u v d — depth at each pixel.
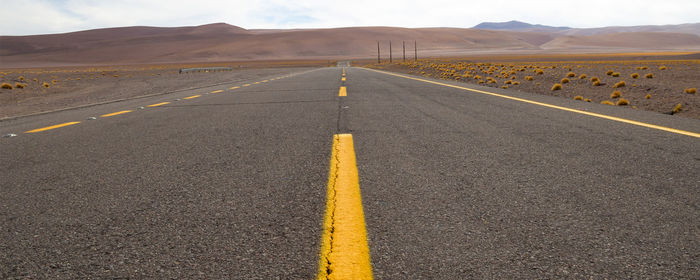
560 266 1.45
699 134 3.99
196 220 1.94
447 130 4.42
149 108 7.70
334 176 2.63
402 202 2.13
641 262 1.46
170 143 4.04
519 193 2.24
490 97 8.34
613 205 2.03
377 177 2.61
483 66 36.88
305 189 2.38
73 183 2.67
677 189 2.26
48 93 17.50
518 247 1.60
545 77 18.61
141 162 3.23
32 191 2.51
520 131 4.29
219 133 4.57
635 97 10.44
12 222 1.99
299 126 4.92
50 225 1.94
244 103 7.98
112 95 14.77
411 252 1.57
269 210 2.05
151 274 1.45
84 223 1.95
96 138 4.50
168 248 1.66
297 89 11.69
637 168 2.72
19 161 3.43
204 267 1.49
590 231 1.73
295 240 1.69
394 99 8.08
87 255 1.61
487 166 2.84
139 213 2.06
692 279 1.34
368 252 1.58
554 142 3.67
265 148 3.64
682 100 9.40
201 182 2.59
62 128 5.45
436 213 1.97
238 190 2.40
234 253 1.59
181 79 27.84
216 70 56.56
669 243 1.60
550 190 2.28
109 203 2.23
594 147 3.43
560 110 6.09
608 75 18.42
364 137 4.09
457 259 1.51
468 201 2.12
